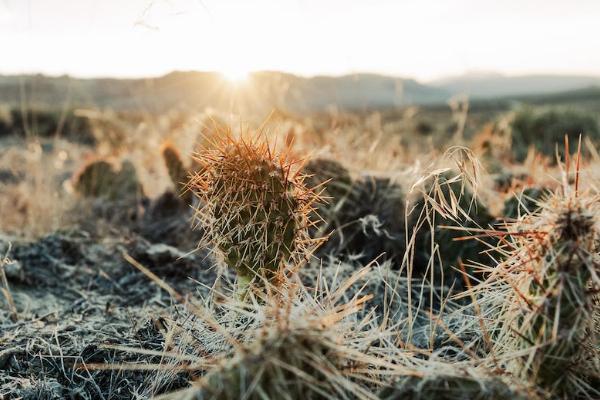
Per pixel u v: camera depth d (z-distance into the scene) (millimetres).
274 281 2111
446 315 2328
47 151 8594
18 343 2422
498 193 3619
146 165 6492
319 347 1536
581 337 1637
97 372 2191
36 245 3684
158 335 2395
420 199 3328
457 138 6305
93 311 2867
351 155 4938
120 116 8969
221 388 1427
